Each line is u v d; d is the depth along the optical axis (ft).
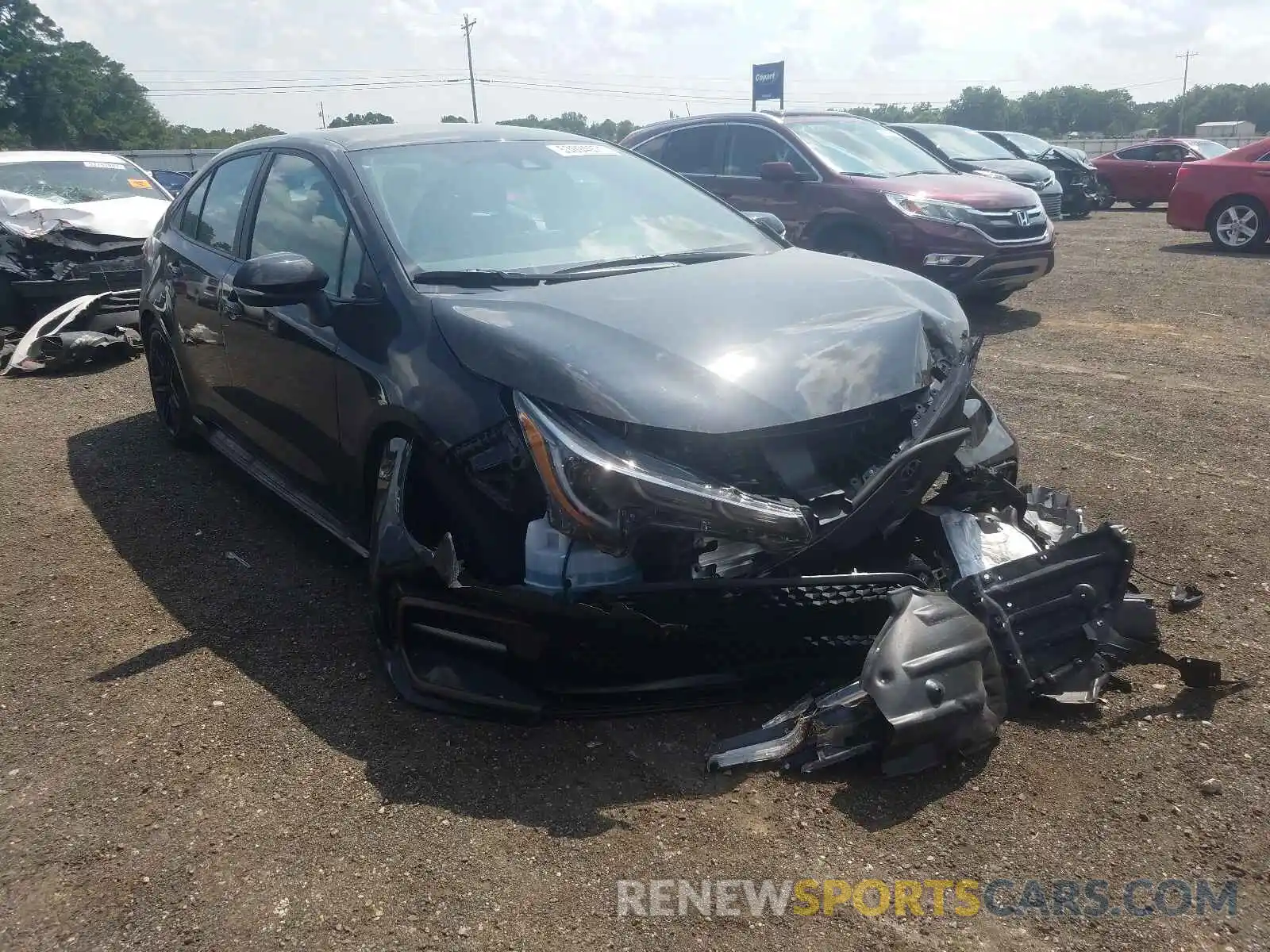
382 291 11.10
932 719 8.43
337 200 12.50
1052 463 16.31
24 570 13.94
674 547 8.87
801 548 8.86
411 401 10.05
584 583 8.84
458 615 9.42
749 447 8.93
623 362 9.11
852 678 9.70
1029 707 9.76
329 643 11.69
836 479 9.35
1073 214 63.36
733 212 14.57
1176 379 21.26
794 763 9.03
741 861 8.06
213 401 15.79
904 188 27.27
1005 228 26.91
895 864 7.97
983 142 49.37
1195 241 46.39
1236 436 17.38
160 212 30.99
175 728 10.13
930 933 7.32
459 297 10.71
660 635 8.86
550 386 9.04
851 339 9.77
